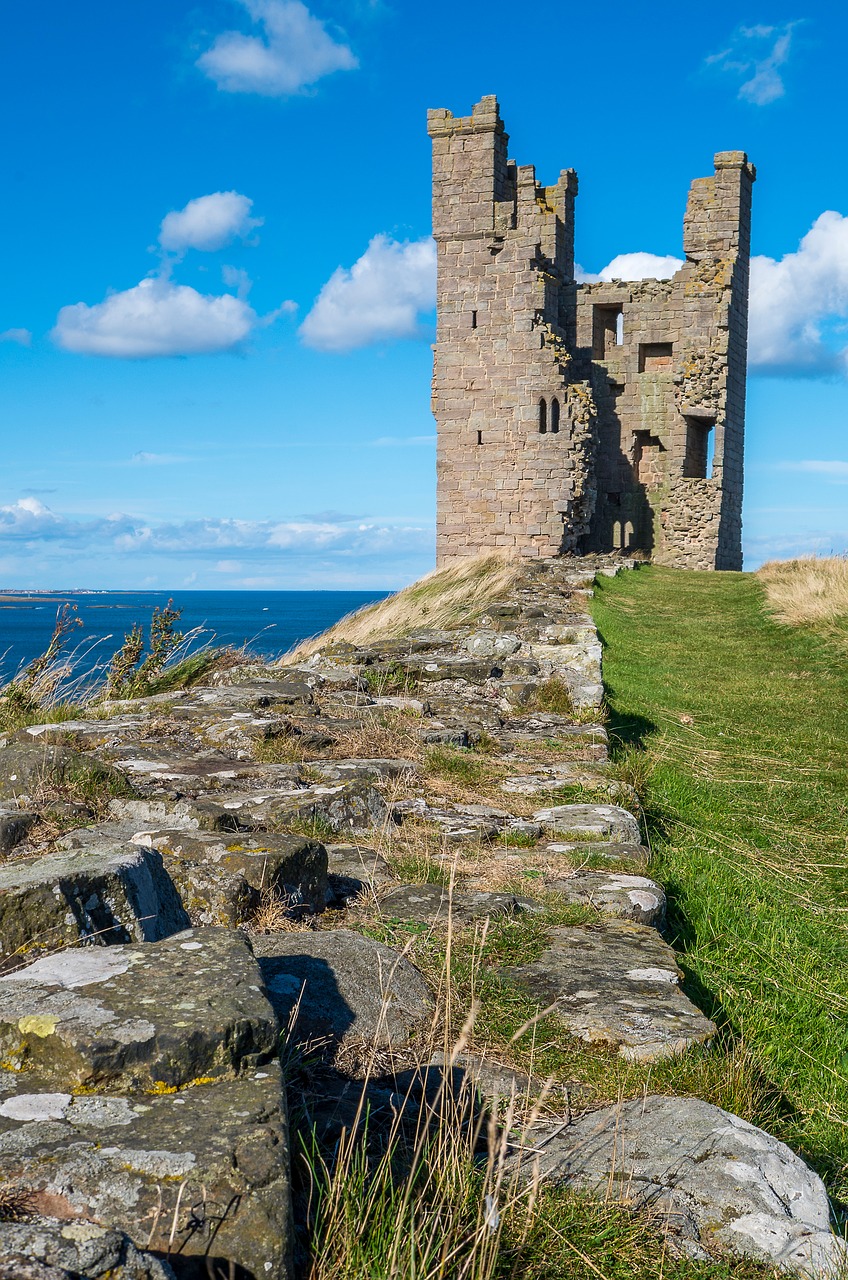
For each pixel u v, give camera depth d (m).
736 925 7.30
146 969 3.77
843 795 11.28
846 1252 3.30
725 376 45.00
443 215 42.94
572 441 41.91
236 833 6.17
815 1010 6.11
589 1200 3.44
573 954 5.53
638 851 7.51
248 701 11.12
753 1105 4.47
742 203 45.50
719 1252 3.31
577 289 47.03
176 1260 2.66
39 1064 3.29
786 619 22.78
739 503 48.56
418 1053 4.31
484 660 14.38
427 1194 3.30
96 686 14.11
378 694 13.12
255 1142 2.97
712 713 15.31
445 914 5.86
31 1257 2.46
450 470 43.44
